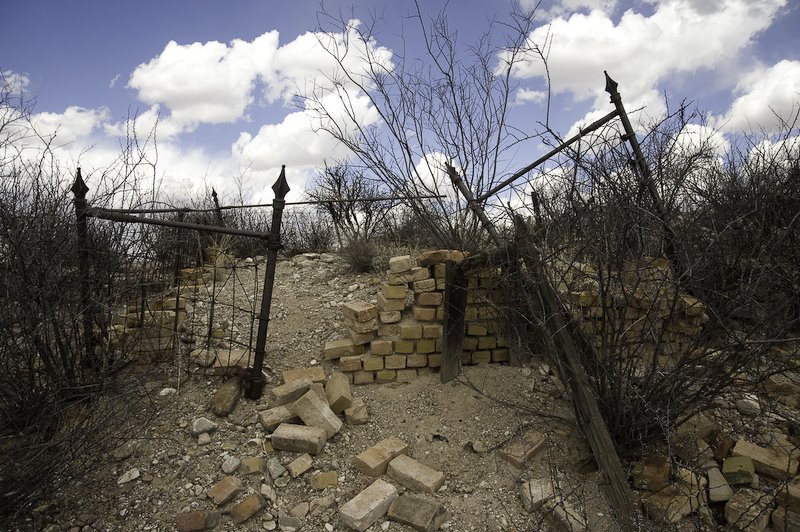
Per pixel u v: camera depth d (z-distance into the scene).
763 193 4.01
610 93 4.89
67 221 3.61
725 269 3.63
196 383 4.23
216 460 3.47
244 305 5.76
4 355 3.02
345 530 2.98
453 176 4.86
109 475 3.31
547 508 2.99
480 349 4.53
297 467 3.41
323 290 6.21
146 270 4.43
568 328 3.41
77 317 3.50
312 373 4.35
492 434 3.73
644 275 3.37
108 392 3.53
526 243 3.40
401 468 3.38
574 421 3.59
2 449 2.92
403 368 4.44
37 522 2.92
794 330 3.72
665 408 3.15
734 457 3.24
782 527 2.85
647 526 2.79
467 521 3.04
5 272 3.09
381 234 8.60
